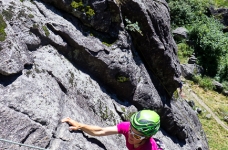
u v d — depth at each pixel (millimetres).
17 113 3918
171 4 24438
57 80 4785
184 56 21469
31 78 4379
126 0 6301
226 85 20594
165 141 7527
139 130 3332
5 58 4070
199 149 9273
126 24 6484
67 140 4285
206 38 22125
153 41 6938
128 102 6492
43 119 4117
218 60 21891
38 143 3977
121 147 5480
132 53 6715
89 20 5641
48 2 5340
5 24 4246
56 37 5145
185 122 8594
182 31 22734
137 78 6523
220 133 15609
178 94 9219
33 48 4758
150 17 6812
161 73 7562
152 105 6961
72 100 4961
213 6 27375
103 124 5449
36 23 4816
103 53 5762
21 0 4906
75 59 5531
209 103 17906
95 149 4660
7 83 4074
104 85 6094
